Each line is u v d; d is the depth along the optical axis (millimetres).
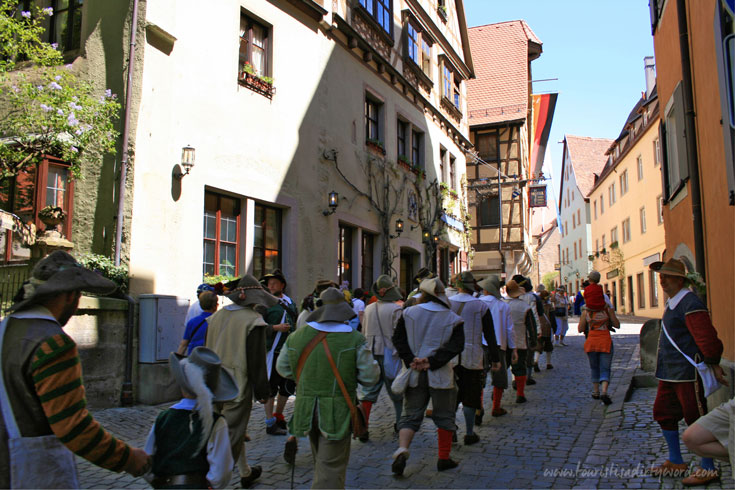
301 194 11273
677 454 4426
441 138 20125
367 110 14898
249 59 10344
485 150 29031
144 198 7805
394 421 6742
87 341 6848
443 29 21062
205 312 5777
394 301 6359
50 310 2139
